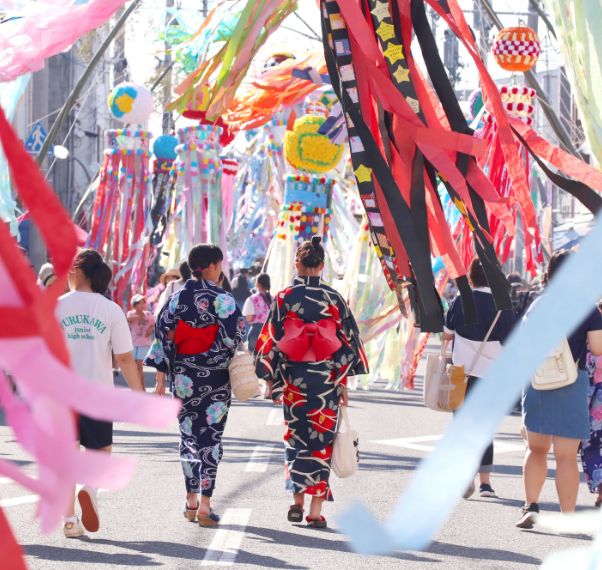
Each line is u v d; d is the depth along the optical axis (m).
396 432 24.28
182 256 37.03
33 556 11.87
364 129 9.39
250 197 54.16
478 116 22.30
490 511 15.32
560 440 13.70
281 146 45.72
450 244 9.52
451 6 10.02
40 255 39.53
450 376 16.48
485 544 12.98
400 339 32.66
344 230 37.19
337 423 14.27
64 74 79.44
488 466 16.59
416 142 9.19
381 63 9.55
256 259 53.97
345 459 14.16
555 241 36.69
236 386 14.02
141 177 41.66
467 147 9.14
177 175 37.28
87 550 12.25
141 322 31.08
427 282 8.89
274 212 53.72
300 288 14.48
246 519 14.36
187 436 14.19
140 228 41.41
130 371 12.95
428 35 9.57
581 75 9.45
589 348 13.78
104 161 41.72
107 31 39.00
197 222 36.97
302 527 13.97
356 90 9.54
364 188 9.35
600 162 9.72
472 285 16.73
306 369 14.25
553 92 45.41
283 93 28.05
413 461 19.59
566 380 13.34
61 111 34.34
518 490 17.23
